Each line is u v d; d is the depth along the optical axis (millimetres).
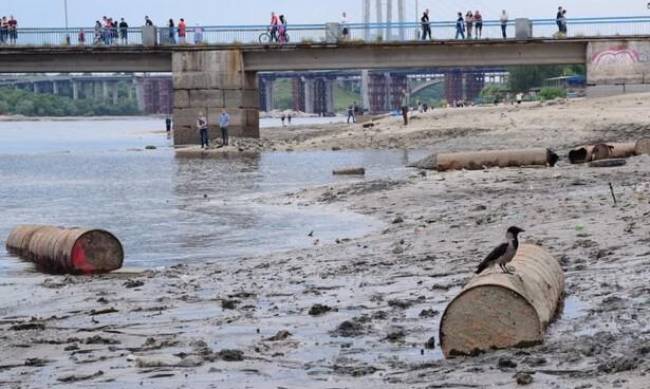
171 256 43281
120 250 40000
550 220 43469
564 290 26812
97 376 21500
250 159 116250
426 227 46375
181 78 152125
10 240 44594
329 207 60875
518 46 147375
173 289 33312
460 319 21766
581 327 22953
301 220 55094
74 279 37531
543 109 140375
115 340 25312
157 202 69188
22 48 153000
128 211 63406
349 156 115750
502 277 22375
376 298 29031
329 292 30688
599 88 147500
